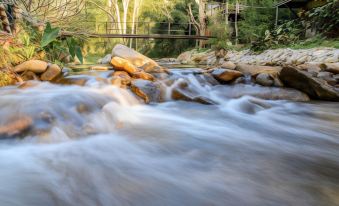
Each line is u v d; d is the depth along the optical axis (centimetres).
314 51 773
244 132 262
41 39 558
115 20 2297
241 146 221
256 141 235
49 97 285
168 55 2255
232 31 1695
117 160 187
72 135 235
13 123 228
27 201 134
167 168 175
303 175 165
